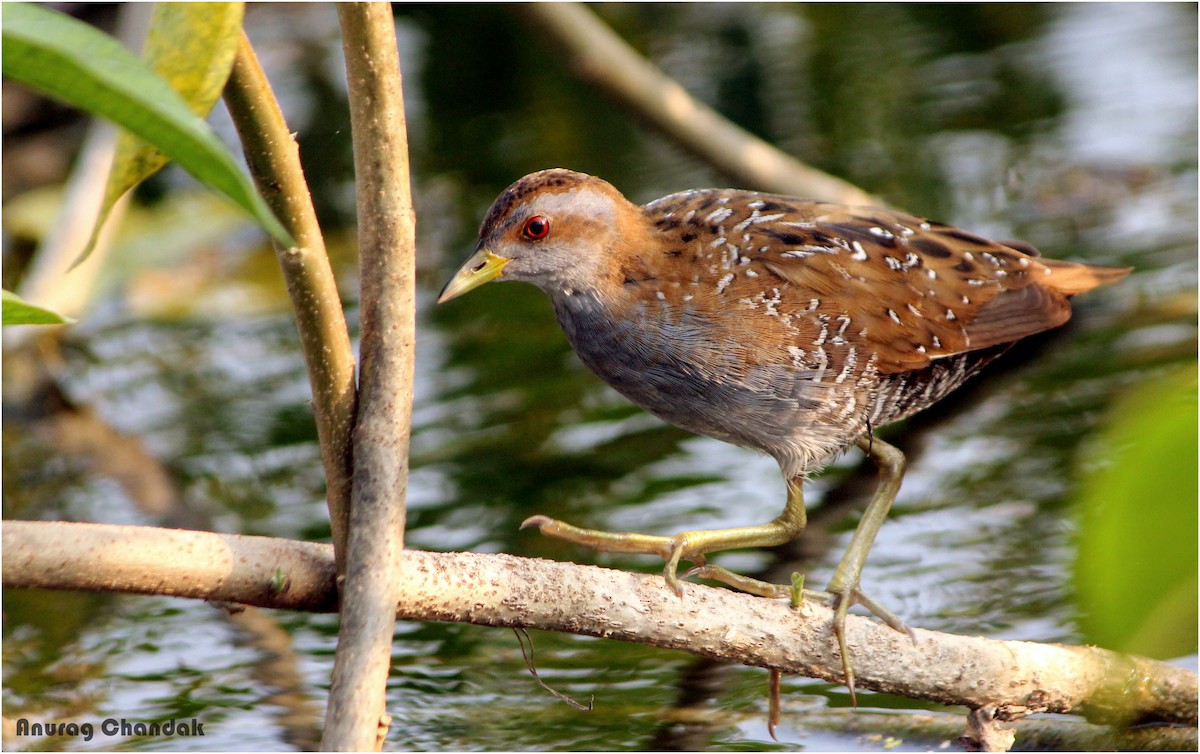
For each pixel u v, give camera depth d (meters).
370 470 4.57
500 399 10.55
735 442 7.14
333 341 4.58
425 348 11.38
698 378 6.80
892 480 7.11
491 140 14.66
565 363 11.12
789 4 16.78
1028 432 9.59
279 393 10.87
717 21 16.53
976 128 14.04
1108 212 12.22
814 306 6.77
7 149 13.91
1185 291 10.89
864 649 5.86
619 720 6.84
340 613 4.70
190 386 10.96
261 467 9.72
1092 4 16.48
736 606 5.67
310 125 14.07
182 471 9.66
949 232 7.49
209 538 4.63
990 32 16.09
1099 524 2.22
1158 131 13.57
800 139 14.09
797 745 6.64
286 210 4.32
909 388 7.30
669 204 7.23
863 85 15.13
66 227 11.21
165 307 12.27
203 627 7.82
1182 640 2.19
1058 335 10.59
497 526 8.74
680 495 9.10
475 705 7.00
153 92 2.76
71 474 9.64
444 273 12.29
